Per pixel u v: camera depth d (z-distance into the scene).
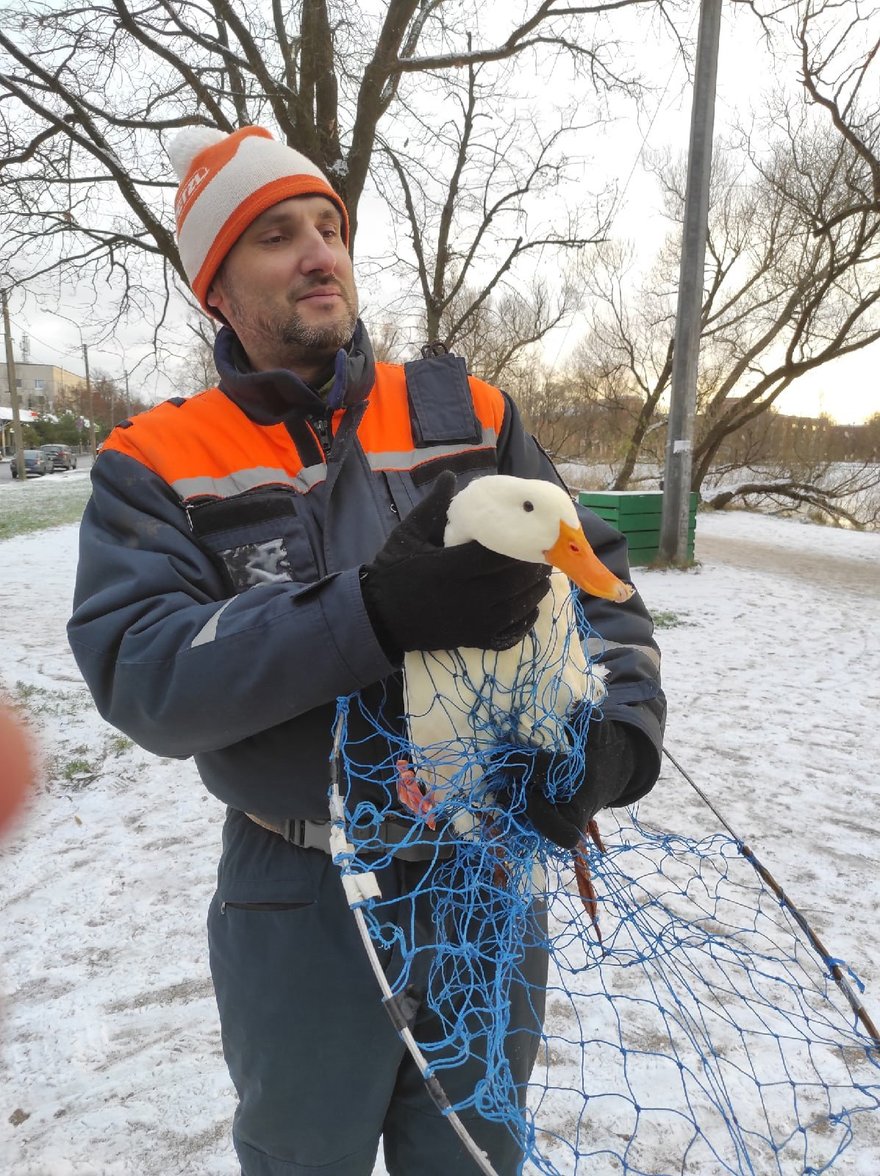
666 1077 2.02
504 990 1.09
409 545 0.91
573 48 8.55
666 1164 1.79
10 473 38.19
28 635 6.58
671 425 9.95
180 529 1.11
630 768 1.07
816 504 17.72
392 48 7.22
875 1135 1.85
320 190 1.26
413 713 0.94
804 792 3.69
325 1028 1.13
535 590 0.87
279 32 8.01
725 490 18.83
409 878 1.11
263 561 1.11
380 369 1.35
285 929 1.13
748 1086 1.99
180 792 3.67
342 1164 1.19
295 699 0.93
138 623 1.00
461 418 1.27
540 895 1.07
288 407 1.18
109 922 2.71
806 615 7.71
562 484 1.40
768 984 2.33
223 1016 1.20
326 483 1.15
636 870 2.86
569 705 0.97
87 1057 2.12
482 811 0.97
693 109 8.91
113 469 1.13
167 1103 1.97
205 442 1.16
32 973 2.45
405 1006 0.97
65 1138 1.88
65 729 4.36
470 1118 1.15
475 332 14.32
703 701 5.03
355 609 0.89
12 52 6.84
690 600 8.30
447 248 11.19
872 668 5.88
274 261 1.21
